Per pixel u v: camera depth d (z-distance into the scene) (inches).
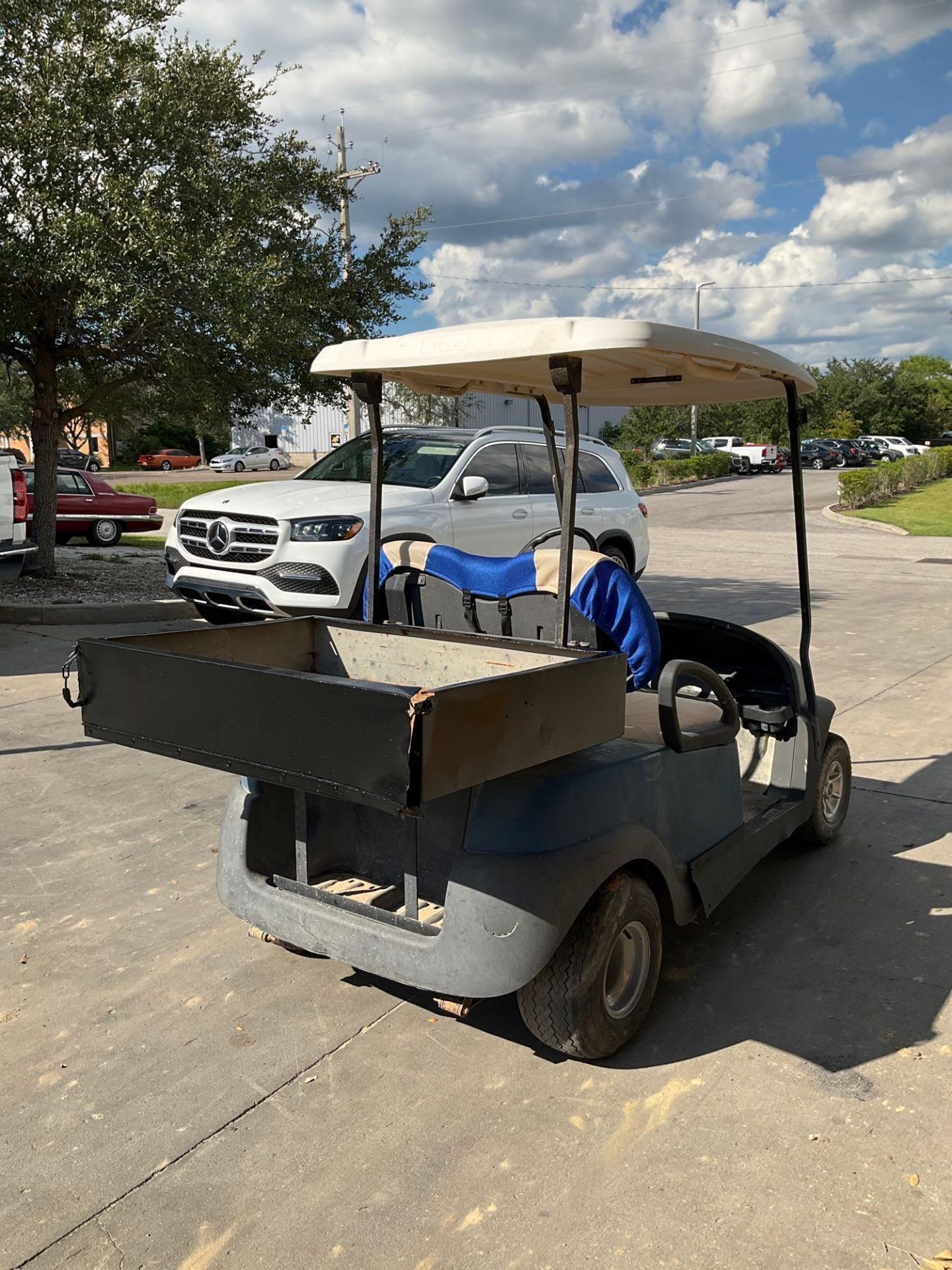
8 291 390.3
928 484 1457.9
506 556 352.5
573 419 119.3
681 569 636.1
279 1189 99.1
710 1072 117.3
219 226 406.9
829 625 410.3
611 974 120.1
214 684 105.7
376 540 155.4
